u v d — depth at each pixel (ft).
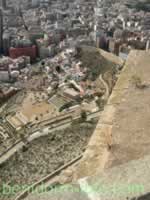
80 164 34.60
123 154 33.55
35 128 226.99
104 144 37.09
